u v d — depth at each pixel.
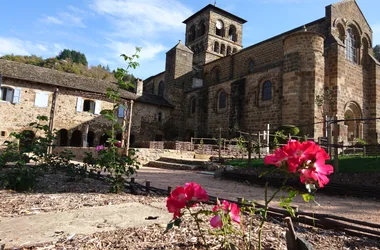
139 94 31.89
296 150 1.90
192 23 43.56
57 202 4.91
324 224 3.81
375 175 8.67
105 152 6.64
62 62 86.88
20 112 24.38
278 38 26.83
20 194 5.64
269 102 22.30
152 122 31.61
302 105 20.08
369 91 25.44
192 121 32.53
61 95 26.33
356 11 25.97
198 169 14.90
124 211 4.28
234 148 19.89
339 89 21.31
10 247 2.65
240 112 24.47
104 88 28.97
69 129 26.53
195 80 35.09
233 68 32.00
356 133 23.41
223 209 2.33
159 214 4.10
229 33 43.25
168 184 9.01
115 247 2.74
